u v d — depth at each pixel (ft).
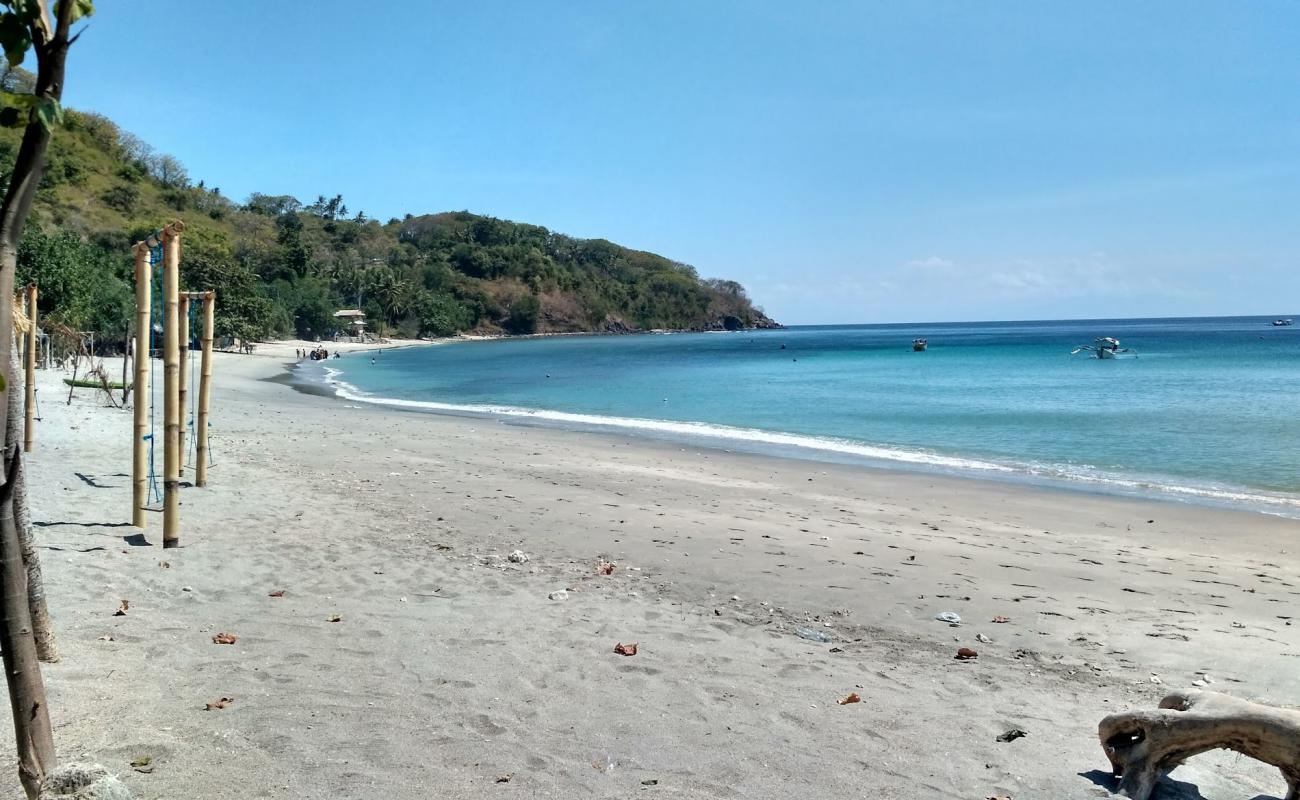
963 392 124.26
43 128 7.80
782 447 68.28
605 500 40.11
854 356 263.70
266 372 163.94
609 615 22.03
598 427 81.25
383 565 26.08
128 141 396.78
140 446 28.35
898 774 13.66
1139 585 28.32
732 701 16.51
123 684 15.28
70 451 43.52
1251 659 20.61
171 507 26.27
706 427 81.82
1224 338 370.94
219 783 12.03
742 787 13.00
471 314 524.11
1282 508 44.60
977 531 37.42
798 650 20.13
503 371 189.26
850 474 53.88
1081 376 155.12
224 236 340.39
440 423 79.10
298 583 23.45
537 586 24.67
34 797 9.45
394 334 439.22
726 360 245.24
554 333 581.94
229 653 17.56
